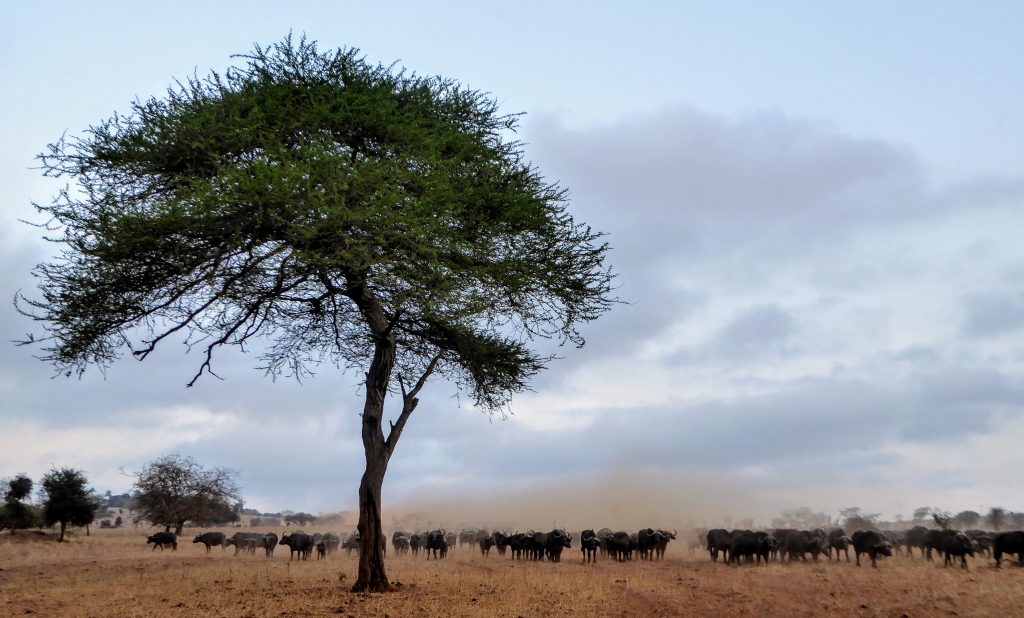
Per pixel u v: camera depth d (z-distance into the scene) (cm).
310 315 2103
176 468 6194
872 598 1714
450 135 1848
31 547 4303
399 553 4503
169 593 1839
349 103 1733
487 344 2064
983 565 2778
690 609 1581
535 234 1880
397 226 1592
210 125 1638
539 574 2470
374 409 1877
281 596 1733
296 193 1549
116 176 1677
